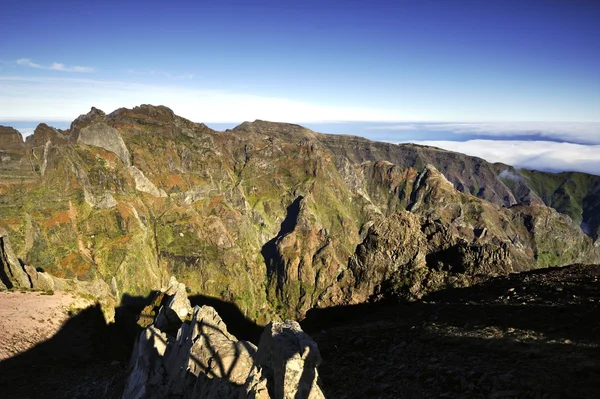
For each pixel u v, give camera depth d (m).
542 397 14.88
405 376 20.12
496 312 27.97
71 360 45.09
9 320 51.62
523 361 18.73
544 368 17.33
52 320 54.97
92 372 40.19
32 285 68.75
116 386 29.28
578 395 14.40
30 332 49.78
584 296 27.84
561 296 29.06
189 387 18.88
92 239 184.00
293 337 14.77
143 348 23.66
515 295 32.03
